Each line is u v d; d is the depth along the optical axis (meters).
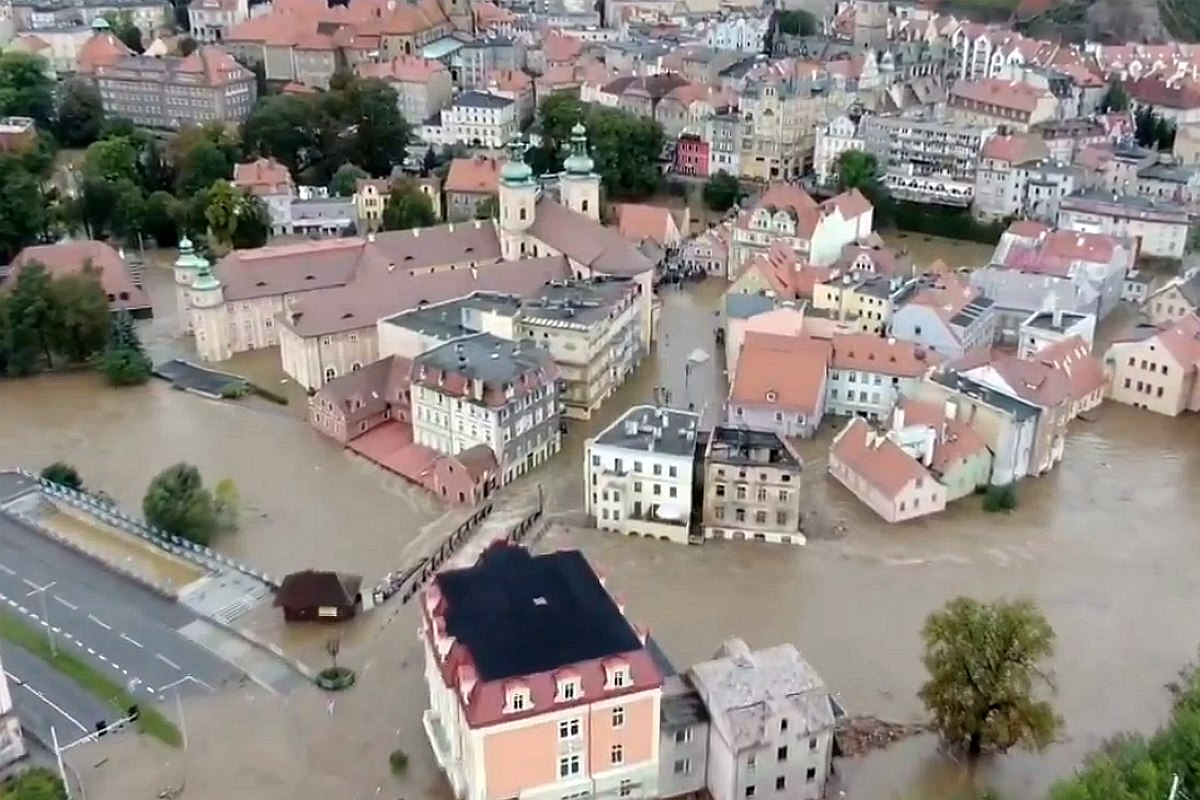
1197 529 179.88
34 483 190.75
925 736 134.00
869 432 191.38
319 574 155.50
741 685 124.19
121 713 137.12
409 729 135.12
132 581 164.00
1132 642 151.62
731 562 169.75
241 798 124.69
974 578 165.62
